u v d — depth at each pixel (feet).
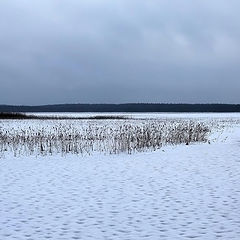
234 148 66.54
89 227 24.36
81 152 60.44
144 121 172.55
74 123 149.18
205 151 62.34
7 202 30.58
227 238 22.15
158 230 23.70
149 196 32.35
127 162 51.57
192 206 29.12
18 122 157.89
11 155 59.77
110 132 89.35
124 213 27.43
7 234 23.06
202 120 201.36
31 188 35.65
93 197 32.12
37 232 23.43
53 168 47.16
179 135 80.28
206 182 37.78
